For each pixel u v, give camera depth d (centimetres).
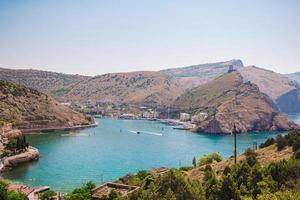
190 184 8706
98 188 11369
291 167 8706
